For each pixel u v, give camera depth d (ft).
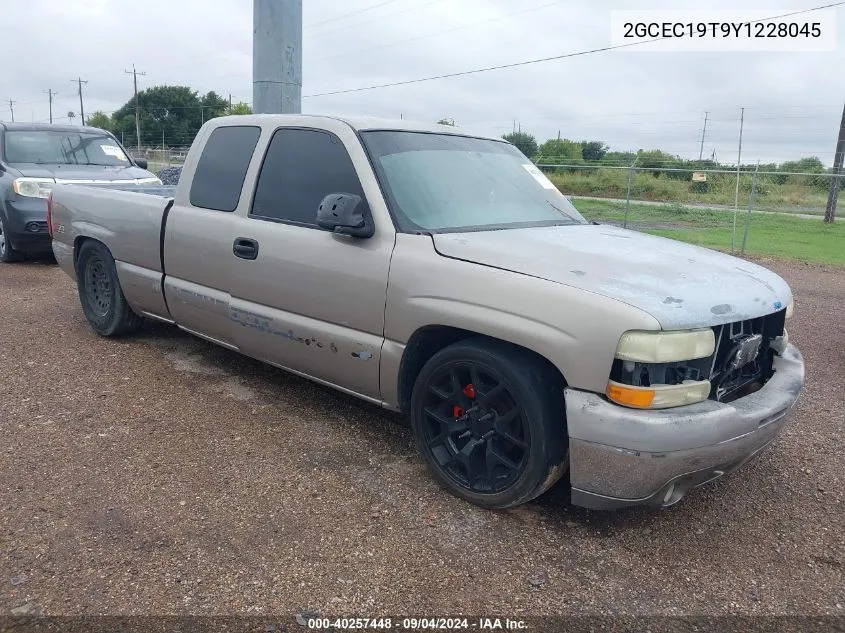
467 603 8.91
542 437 10.05
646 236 13.42
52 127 34.30
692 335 9.37
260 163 14.28
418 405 11.64
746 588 9.48
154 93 239.71
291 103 30.30
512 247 11.10
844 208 72.38
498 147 15.39
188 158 16.06
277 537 10.14
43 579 9.00
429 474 12.19
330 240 12.59
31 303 23.50
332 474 12.08
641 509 11.41
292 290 13.23
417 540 10.21
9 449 12.51
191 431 13.58
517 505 10.77
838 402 16.70
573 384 9.66
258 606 8.68
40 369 16.74
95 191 18.76
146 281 16.94
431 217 12.23
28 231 29.60
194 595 8.83
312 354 13.20
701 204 74.54
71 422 13.78
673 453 9.29
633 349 9.17
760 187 76.48
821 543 10.66
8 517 10.35
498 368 10.36
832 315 26.99
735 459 10.07
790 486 12.44
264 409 14.79
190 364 17.43
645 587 9.40
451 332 11.54
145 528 10.23
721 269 11.25
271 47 29.32
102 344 18.86
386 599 8.92
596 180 84.89
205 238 14.97
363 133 12.96
